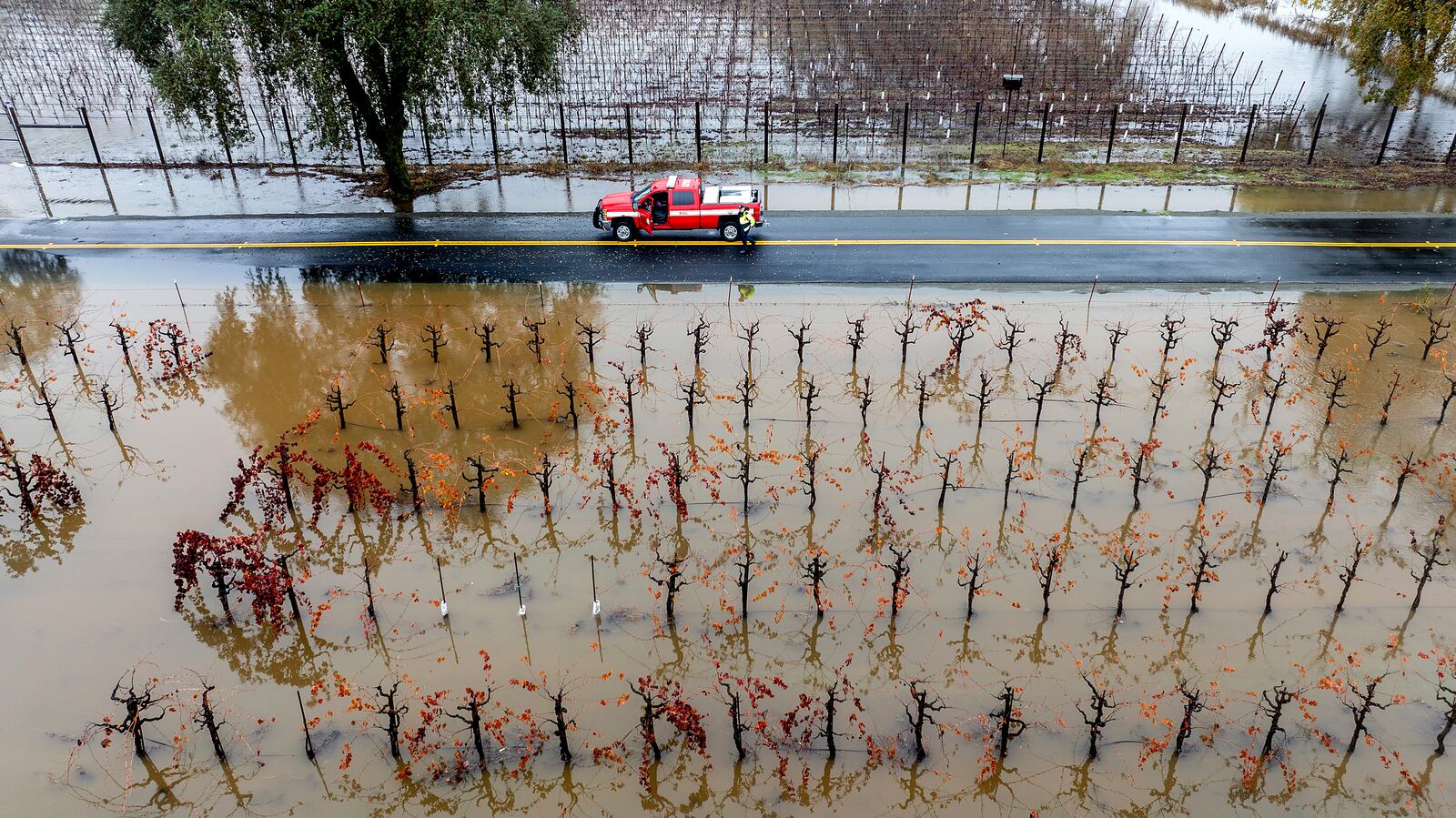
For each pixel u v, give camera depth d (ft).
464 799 39.17
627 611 47.93
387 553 51.83
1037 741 41.19
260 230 91.45
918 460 58.34
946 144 116.57
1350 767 39.68
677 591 48.93
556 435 61.05
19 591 48.80
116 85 141.18
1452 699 42.37
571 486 56.80
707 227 86.74
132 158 111.65
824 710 42.63
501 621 47.50
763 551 51.62
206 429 61.72
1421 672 43.88
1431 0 106.93
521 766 40.34
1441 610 47.06
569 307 76.33
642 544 52.26
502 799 39.17
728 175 107.04
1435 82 138.31
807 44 159.02
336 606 48.37
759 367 67.97
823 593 48.91
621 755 40.81
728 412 63.21
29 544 51.83
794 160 111.45
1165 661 44.88
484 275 81.92
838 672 44.73
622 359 69.00
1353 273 81.00
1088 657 45.24
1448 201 97.50
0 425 61.41
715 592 49.11
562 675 44.57
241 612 48.01
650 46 158.10
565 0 123.85
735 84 140.26
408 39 87.40
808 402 60.08
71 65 147.64
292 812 38.65
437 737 41.50
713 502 55.16
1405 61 110.22
